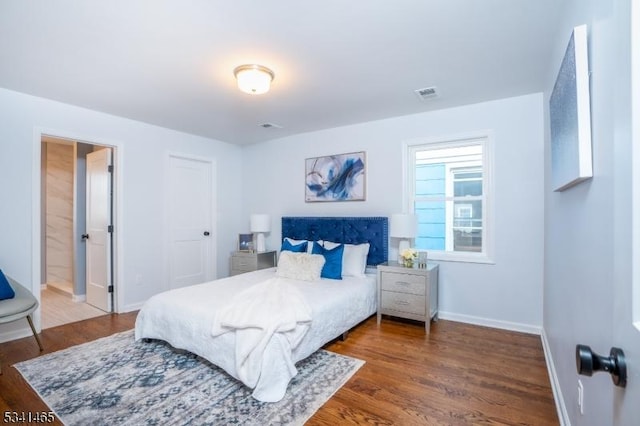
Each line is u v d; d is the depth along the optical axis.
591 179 1.17
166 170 4.23
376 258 3.81
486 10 1.82
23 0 1.70
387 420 1.80
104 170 3.88
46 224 5.02
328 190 4.31
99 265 3.98
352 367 2.40
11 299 2.61
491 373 2.32
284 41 2.14
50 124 3.18
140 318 2.83
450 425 1.76
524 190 3.11
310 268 3.44
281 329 2.11
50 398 1.99
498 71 2.60
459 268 3.44
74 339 2.94
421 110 3.55
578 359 0.73
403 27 1.99
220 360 2.22
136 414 1.84
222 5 1.76
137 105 3.36
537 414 1.85
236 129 4.32
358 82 2.80
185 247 4.51
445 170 3.71
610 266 0.95
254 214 4.90
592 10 1.15
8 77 2.67
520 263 3.13
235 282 3.24
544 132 2.94
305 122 4.00
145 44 2.17
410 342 2.88
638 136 0.65
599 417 1.08
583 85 1.17
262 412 1.86
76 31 2.00
